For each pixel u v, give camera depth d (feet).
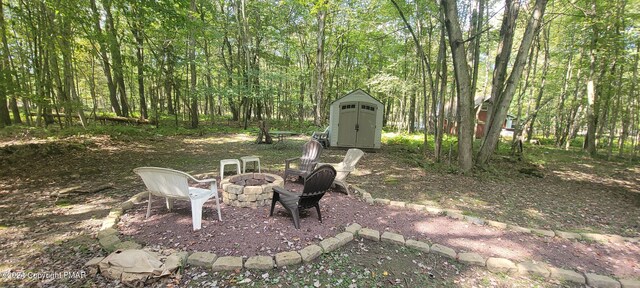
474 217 12.52
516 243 10.48
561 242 10.84
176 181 9.85
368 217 12.21
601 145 53.47
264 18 55.21
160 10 25.79
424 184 19.13
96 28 30.07
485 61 62.34
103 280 7.05
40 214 11.06
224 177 17.20
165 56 40.70
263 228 10.34
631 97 35.04
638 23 30.99
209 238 9.39
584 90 46.50
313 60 67.31
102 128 31.83
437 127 26.27
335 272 8.02
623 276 8.63
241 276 7.55
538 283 8.05
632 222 13.82
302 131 49.85
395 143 40.88
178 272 7.48
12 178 15.61
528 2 27.09
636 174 26.43
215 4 54.70
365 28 50.83
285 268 8.01
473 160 26.37
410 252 9.36
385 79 46.44
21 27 26.23
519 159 30.71
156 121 42.42
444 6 21.07
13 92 22.63
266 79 47.37
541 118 70.28
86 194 13.60
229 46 57.88
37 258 7.95
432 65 45.44
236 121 63.82
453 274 8.26
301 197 10.43
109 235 9.13
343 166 16.96
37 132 25.91
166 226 10.16
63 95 29.43
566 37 44.88
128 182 15.93
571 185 21.38
